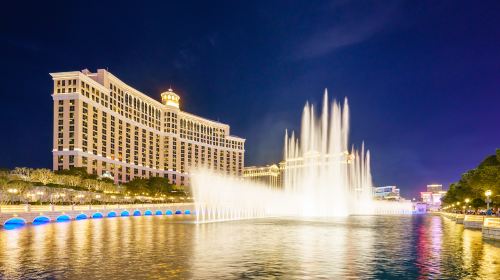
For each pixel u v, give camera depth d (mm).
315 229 63094
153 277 25625
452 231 64375
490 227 49812
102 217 115250
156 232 57812
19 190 110625
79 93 190000
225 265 29719
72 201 126250
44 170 145875
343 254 35438
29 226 72750
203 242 44156
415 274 27094
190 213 167000
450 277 26219
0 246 40750
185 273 26844
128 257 33281
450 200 168250
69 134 189000
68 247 39875
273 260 31953
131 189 185125
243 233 55688
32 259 32312
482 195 93000
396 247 40875
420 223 92562
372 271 27953
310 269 28453
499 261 32281
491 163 98062
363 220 98312
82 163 191250
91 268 28484
